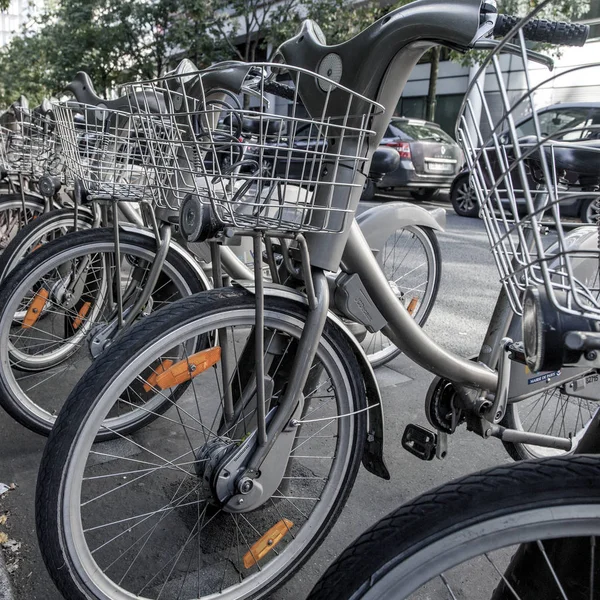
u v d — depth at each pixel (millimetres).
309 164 1543
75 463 1464
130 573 1836
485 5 1359
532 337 971
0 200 3660
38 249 2398
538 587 1129
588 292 1019
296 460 2432
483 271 5691
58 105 2254
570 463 956
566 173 1352
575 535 931
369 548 956
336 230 1523
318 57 1524
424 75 17359
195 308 1560
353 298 1797
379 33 1431
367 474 2416
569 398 2648
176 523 2061
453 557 941
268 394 1709
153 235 2443
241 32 16375
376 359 3365
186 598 1749
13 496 2164
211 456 1626
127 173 2102
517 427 2311
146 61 14797
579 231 1722
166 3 13617
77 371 3104
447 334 3930
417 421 2838
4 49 18781
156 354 1540
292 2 13266
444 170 10086
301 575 1884
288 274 1782
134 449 2461
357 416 1765
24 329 2900
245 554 1830
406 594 945
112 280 2805
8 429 2600
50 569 1462
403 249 3643
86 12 14188
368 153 1538
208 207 1367
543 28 1324
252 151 1623
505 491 939
